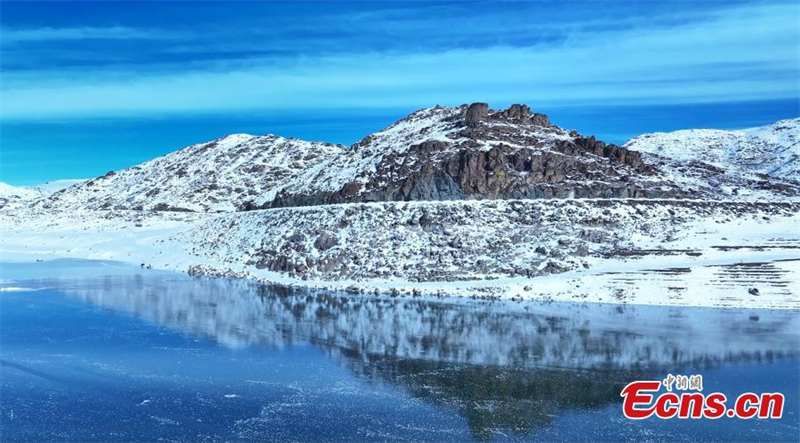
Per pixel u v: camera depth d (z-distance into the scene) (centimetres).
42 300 7231
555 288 7175
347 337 5428
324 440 3328
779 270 7075
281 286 8244
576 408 3750
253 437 3369
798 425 3484
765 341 5128
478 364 4616
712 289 6819
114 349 5059
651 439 3322
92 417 3638
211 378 4331
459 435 3384
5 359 4778
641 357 4719
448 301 6988
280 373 4438
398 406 3800
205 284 8462
